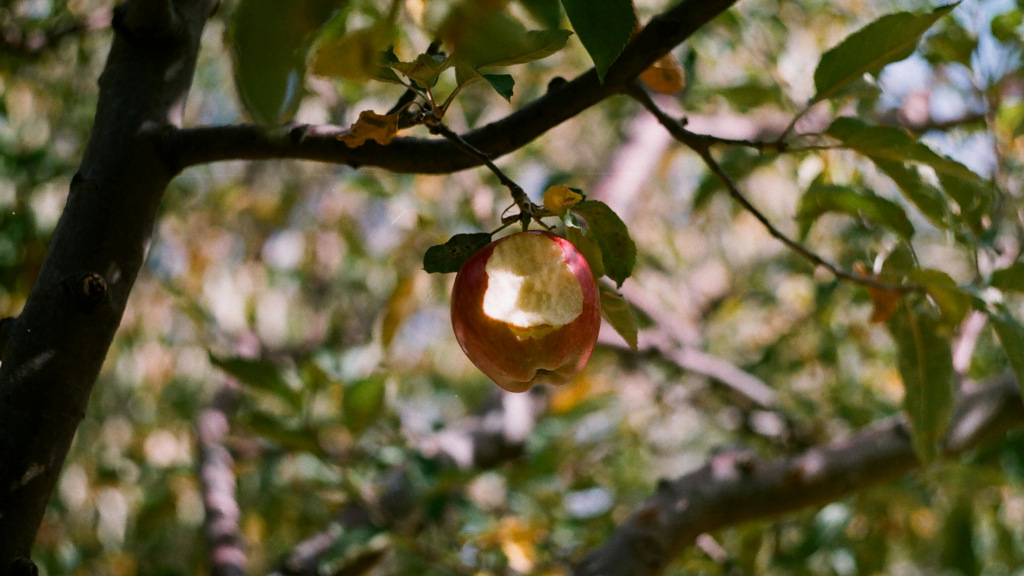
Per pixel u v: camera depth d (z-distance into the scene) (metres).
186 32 1.15
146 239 1.10
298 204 3.31
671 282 3.25
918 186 1.22
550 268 1.06
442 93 1.52
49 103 2.42
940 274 1.22
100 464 2.51
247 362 1.58
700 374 2.43
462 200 2.34
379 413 1.71
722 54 2.27
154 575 2.32
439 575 1.78
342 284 3.22
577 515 2.13
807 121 1.81
